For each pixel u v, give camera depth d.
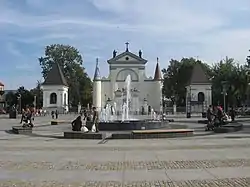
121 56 100.75
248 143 18.92
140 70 100.69
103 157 14.08
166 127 31.92
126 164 12.34
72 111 94.12
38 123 44.03
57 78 92.38
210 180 9.55
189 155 14.44
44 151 16.12
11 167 11.84
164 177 10.02
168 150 16.19
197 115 74.75
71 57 105.94
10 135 25.88
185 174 10.43
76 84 106.88
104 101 99.25
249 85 83.50
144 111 94.81
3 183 9.39
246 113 72.69
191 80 89.56
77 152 15.71
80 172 10.88
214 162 12.55
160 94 100.00
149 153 15.20
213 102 96.31
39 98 111.25
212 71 105.19
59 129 32.00
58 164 12.41
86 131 24.59
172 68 115.38
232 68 93.19
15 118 63.00
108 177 10.10
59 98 91.75
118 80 100.62
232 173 10.49
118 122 29.59
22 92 112.00
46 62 105.38
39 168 11.63
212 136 23.78
